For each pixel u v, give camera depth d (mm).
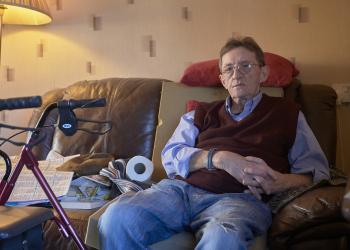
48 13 2178
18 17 2281
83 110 2061
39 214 981
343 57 1975
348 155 1944
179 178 1485
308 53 2027
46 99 2205
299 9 2031
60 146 2049
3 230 852
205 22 2191
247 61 1501
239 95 1495
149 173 1653
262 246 1200
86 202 1502
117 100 2018
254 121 1478
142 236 1184
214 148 1473
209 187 1389
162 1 2268
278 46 2072
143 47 2324
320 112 1721
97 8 2400
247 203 1270
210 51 2193
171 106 1885
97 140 1988
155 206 1259
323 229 1130
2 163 1783
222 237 1066
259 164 1327
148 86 2008
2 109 1025
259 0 2090
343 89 1957
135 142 1914
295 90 1802
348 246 1130
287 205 1216
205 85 1878
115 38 2377
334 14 1979
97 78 2426
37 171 1160
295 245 1176
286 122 1454
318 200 1145
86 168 1675
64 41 2471
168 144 1602
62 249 1393
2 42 2562
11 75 2566
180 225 1279
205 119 1582
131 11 2336
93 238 1282
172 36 2262
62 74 2486
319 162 1441
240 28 2129
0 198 1131
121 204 1253
